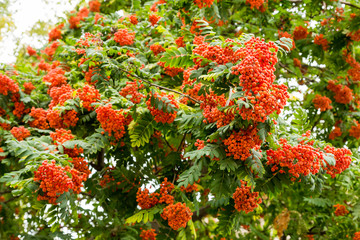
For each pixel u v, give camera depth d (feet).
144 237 17.49
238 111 10.24
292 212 23.08
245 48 10.69
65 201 11.98
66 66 20.59
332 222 23.34
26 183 11.57
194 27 16.67
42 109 18.45
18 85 19.89
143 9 20.98
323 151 12.69
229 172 11.54
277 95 9.86
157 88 13.19
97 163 21.45
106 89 14.37
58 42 22.95
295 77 26.16
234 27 23.70
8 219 25.71
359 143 25.43
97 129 15.60
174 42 17.83
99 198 17.01
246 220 28.35
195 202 15.05
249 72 9.82
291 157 11.12
